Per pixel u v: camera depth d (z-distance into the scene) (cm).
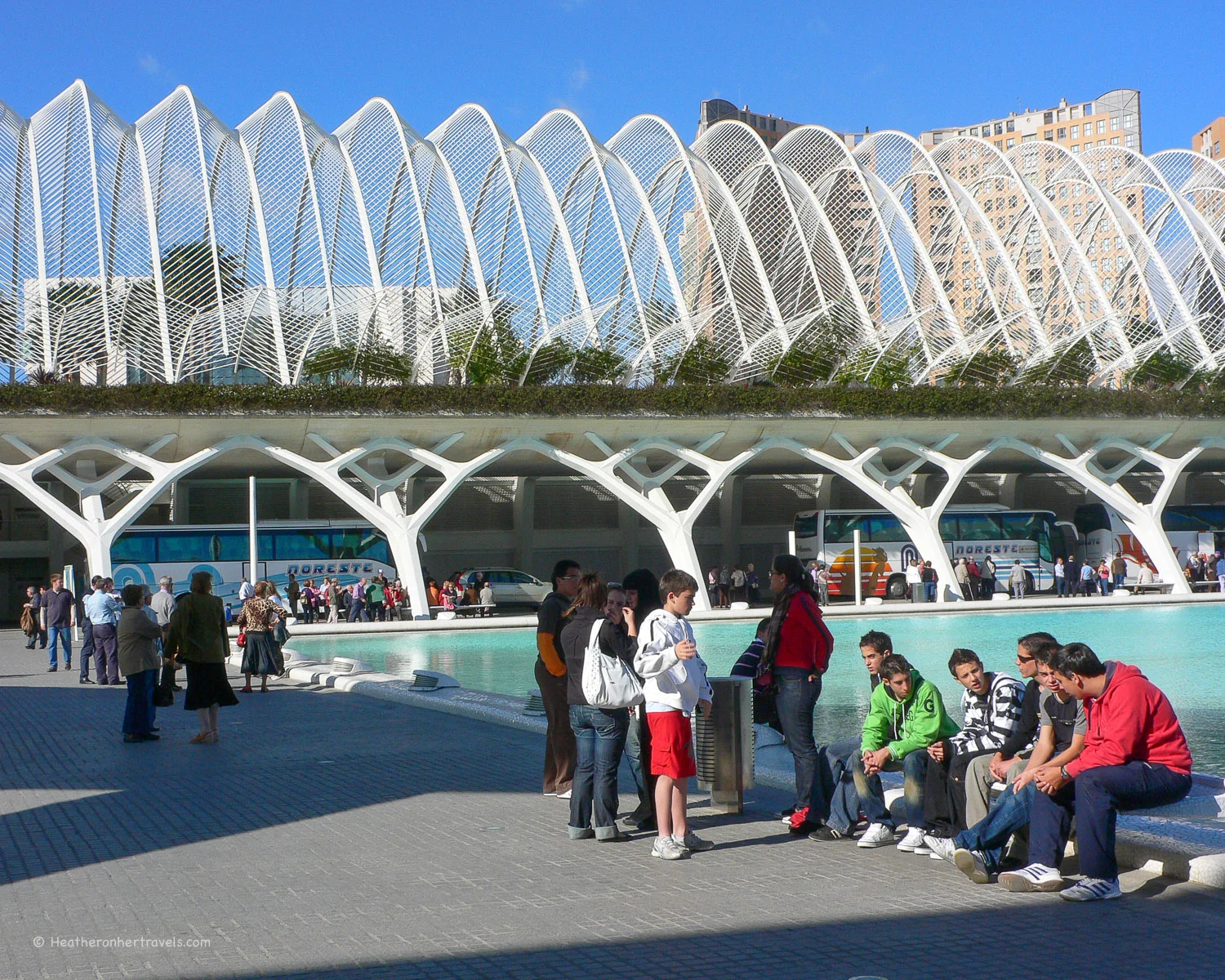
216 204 4850
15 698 2198
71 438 4438
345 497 4644
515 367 4900
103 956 675
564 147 5281
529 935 710
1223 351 5638
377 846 956
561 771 1162
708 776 1088
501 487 6162
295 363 4825
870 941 695
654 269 5350
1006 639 3334
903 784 1044
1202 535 5884
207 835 1002
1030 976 628
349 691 2220
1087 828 778
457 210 4962
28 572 5675
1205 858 785
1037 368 5456
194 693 1577
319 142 5103
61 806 1143
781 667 1005
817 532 5400
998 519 5625
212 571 4619
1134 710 786
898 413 5153
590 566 6319
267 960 664
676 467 5116
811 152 5812
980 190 6222
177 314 4709
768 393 5019
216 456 4572
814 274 5244
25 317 4562
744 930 718
